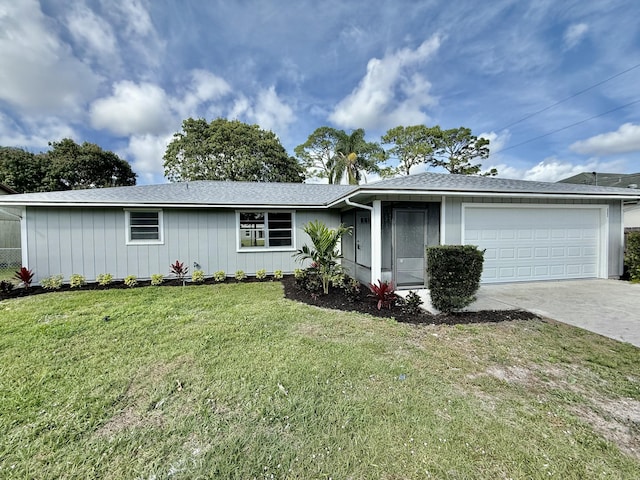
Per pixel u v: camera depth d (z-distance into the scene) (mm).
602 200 8383
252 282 8898
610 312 5305
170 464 1947
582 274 8398
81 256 8469
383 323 4766
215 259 9508
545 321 4844
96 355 3559
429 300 6152
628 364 3332
